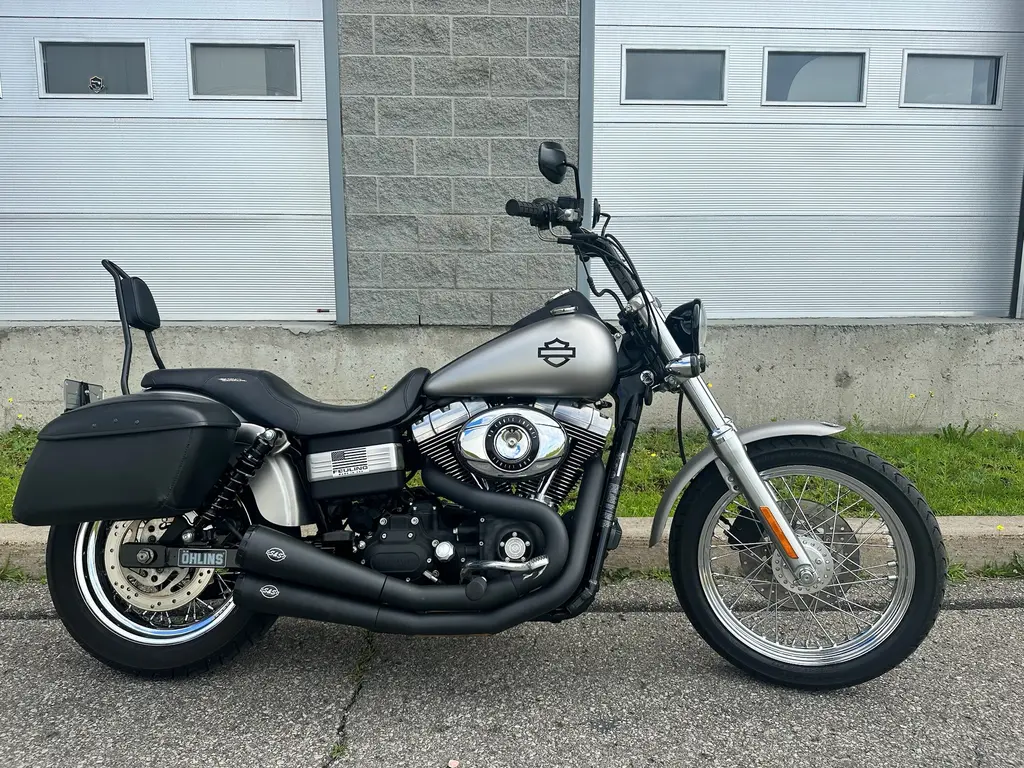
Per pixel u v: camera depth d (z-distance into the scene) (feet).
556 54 14.67
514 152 14.92
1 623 8.96
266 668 7.95
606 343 7.07
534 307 15.29
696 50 15.62
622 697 7.34
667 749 6.49
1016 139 16.34
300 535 7.67
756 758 6.36
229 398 7.41
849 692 7.41
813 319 16.34
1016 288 16.47
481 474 7.06
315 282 15.94
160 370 7.69
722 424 7.26
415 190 14.98
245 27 15.11
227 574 7.79
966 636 8.57
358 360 15.24
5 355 14.99
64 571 7.64
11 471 13.03
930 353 15.37
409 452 7.61
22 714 7.07
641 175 15.98
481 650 8.32
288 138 15.49
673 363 7.13
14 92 15.39
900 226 16.49
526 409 7.00
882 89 16.07
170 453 6.59
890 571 9.97
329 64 14.60
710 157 16.05
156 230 15.81
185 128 15.48
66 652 8.30
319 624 9.02
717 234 16.29
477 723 6.91
